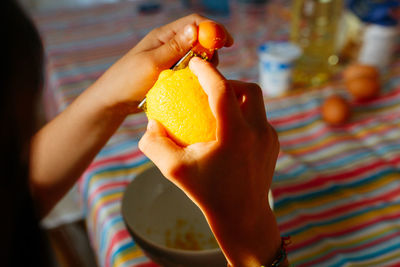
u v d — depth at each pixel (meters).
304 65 0.96
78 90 0.92
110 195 0.69
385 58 0.93
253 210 0.47
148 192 0.65
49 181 0.68
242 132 0.42
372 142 0.79
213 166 0.43
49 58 1.06
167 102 0.45
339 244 0.63
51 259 0.52
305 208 0.68
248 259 0.50
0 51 0.32
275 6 1.20
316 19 0.95
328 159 0.76
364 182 0.71
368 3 0.95
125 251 0.62
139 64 0.61
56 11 1.32
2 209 0.38
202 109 0.45
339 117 0.81
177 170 0.43
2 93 0.34
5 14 0.33
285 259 0.53
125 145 0.79
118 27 1.19
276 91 0.90
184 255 0.53
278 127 0.83
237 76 0.95
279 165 0.74
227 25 1.15
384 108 0.86
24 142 0.39
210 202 0.45
